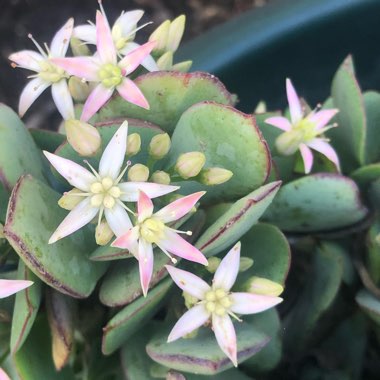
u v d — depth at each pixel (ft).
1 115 0.19
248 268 0.22
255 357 0.24
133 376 0.21
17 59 0.23
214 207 0.21
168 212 0.18
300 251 0.28
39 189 0.19
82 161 0.20
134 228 0.18
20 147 0.20
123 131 0.19
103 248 0.20
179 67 0.23
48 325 0.21
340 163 0.27
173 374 0.19
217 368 0.18
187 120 0.20
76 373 0.26
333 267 0.24
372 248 0.25
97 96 0.20
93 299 0.22
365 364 0.30
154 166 0.21
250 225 0.20
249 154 0.20
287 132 0.23
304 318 0.26
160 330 0.21
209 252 0.20
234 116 0.19
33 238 0.18
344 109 0.25
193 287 0.19
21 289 0.18
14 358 0.19
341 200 0.23
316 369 0.28
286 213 0.24
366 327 0.27
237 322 0.21
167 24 0.23
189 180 0.21
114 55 0.21
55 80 0.22
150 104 0.21
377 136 0.27
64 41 0.23
